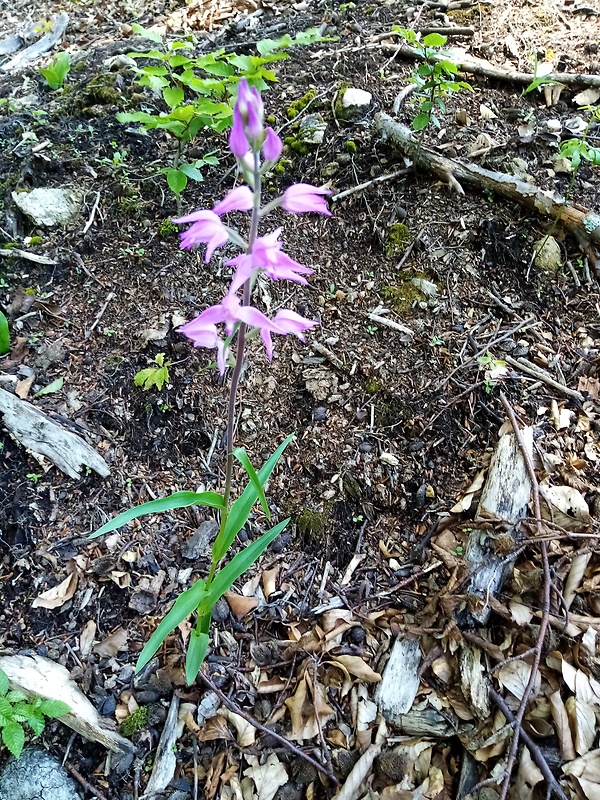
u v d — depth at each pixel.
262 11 1.18
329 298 0.80
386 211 0.85
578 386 0.73
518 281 0.80
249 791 0.54
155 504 0.49
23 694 0.53
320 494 0.68
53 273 0.82
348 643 0.60
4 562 0.63
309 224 0.85
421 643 0.59
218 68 0.76
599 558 0.61
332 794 0.54
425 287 0.79
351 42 1.05
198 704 0.57
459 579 0.60
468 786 0.53
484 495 0.65
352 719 0.56
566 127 0.91
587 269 0.80
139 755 0.55
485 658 0.57
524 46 1.02
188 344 0.76
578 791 0.50
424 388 0.73
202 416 0.72
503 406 0.71
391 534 0.66
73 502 0.67
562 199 0.81
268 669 0.59
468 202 0.84
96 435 0.70
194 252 0.83
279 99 0.97
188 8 1.23
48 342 0.76
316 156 0.90
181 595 0.51
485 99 0.95
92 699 0.57
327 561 0.65
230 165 0.91
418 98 0.94
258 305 0.79
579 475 0.67
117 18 1.26
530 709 0.54
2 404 0.69
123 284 0.81
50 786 0.53
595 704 0.54
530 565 0.61
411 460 0.69
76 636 0.60
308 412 0.73
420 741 0.55
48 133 0.94
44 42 1.20
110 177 0.90
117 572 0.63
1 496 0.66
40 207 0.85
